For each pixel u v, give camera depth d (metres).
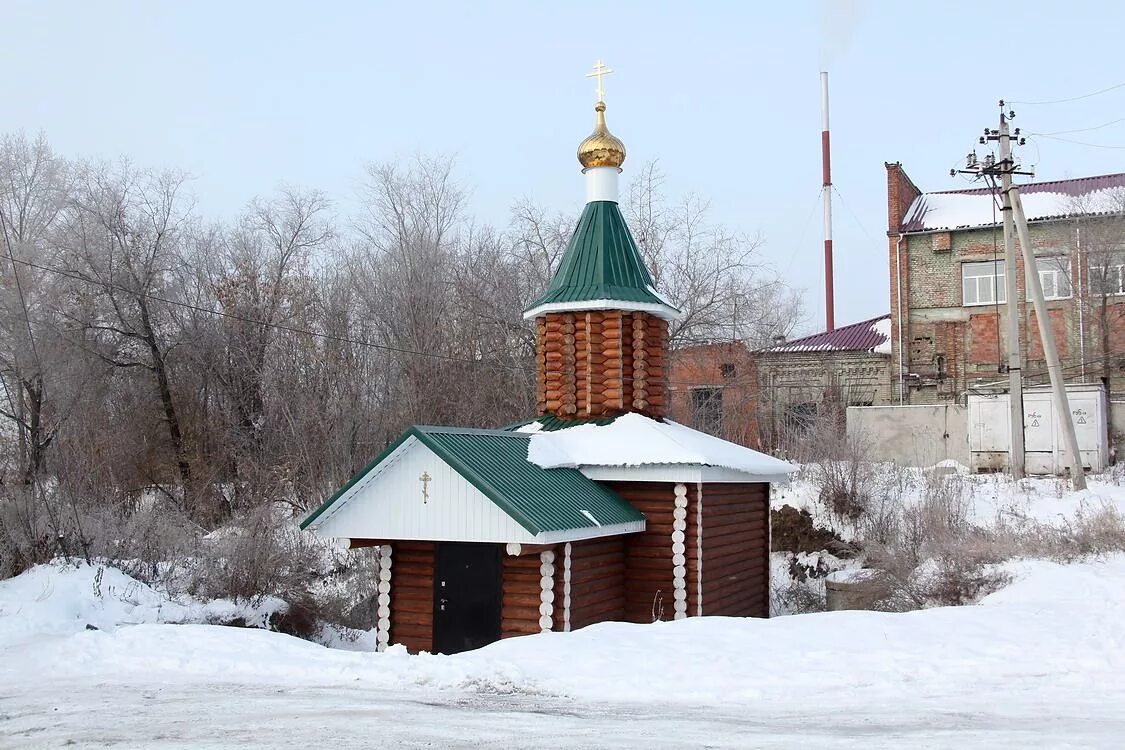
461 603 16.84
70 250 33.34
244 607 20.23
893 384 41.16
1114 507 22.02
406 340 38.09
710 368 38.97
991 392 35.94
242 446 36.94
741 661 11.82
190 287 39.44
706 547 18.53
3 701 11.23
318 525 16.88
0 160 34.81
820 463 29.66
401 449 16.33
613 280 20.52
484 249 40.56
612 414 20.23
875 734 8.53
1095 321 38.12
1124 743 7.94
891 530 26.06
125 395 36.06
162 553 22.06
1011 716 9.19
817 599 25.59
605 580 17.92
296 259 41.66
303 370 38.44
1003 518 24.75
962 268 40.56
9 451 28.67
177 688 11.67
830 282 50.94
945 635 12.92
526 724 9.26
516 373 36.91
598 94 21.66
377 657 13.01
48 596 17.92
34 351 29.38
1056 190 41.78
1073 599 15.67
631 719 9.43
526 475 16.91
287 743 8.69
